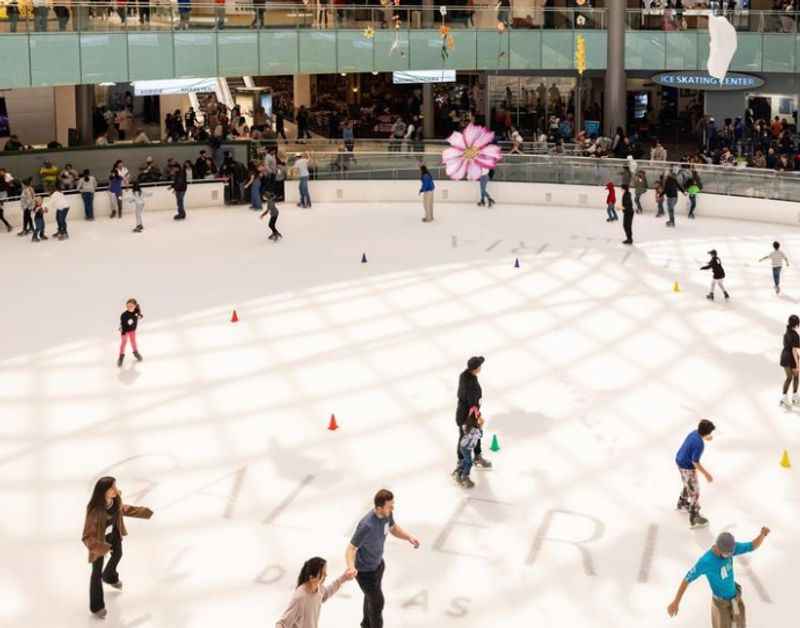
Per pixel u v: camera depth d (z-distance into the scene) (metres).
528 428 16.02
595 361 18.95
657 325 21.00
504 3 44.97
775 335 20.33
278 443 15.51
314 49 36.47
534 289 23.72
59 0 31.36
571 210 34.28
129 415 16.59
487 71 43.97
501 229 30.81
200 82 37.62
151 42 33.34
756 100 41.09
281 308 22.38
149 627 11.00
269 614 11.21
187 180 34.69
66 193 32.62
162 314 22.02
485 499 13.74
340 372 18.44
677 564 12.10
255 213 33.97
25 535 12.94
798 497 13.69
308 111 46.31
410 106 47.78
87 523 10.95
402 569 12.03
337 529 13.00
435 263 26.30
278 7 35.66
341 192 36.22
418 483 14.20
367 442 15.53
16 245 29.05
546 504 13.59
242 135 39.06
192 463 14.87
